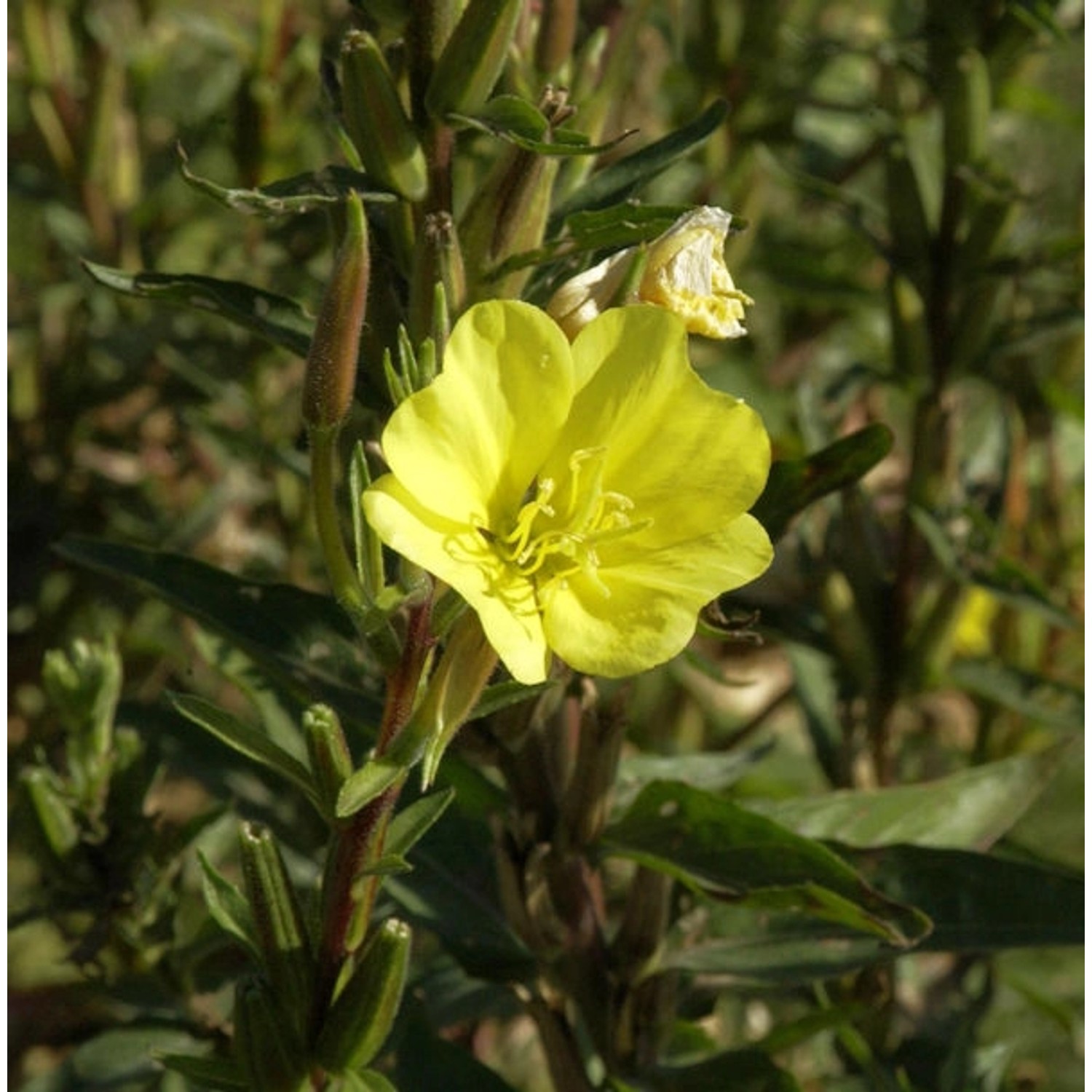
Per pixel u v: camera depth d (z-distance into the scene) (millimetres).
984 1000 394
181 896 382
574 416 227
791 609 412
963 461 469
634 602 221
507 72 299
